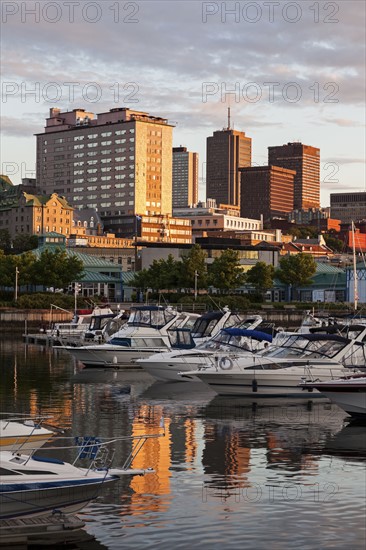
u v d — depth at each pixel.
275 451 38.19
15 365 81.88
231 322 78.44
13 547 25.02
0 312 139.88
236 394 56.91
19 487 24.92
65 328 117.38
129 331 77.06
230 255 162.50
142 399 56.00
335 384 46.94
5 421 31.89
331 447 39.22
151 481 32.44
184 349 70.50
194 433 42.91
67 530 25.36
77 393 59.28
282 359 56.66
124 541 25.77
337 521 27.80
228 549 25.27
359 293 167.50
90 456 29.52
